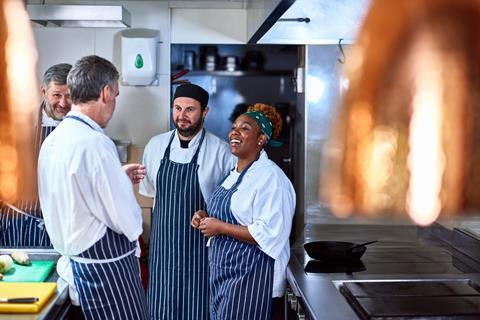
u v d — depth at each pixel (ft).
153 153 9.25
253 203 7.79
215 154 9.03
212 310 8.27
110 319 6.58
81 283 6.48
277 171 7.95
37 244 8.60
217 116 14.53
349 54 10.55
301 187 11.44
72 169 6.15
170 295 9.00
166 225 8.96
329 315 6.20
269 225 7.67
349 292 6.81
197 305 8.99
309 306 6.47
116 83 6.71
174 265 8.95
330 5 9.14
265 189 7.77
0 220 8.66
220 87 14.48
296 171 12.35
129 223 6.45
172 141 9.18
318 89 10.73
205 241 8.91
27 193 10.62
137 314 6.73
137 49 10.77
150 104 11.34
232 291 7.85
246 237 7.68
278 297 8.13
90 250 6.44
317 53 10.66
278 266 8.00
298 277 7.55
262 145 8.12
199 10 11.41
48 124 9.34
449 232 9.46
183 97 8.85
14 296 6.07
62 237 6.48
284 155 13.26
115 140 11.27
